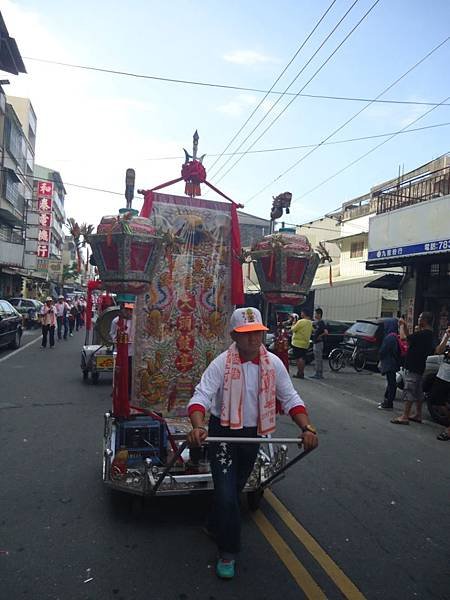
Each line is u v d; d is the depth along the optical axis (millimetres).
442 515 4363
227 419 3229
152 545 3564
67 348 16984
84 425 6887
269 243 4590
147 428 4234
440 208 12430
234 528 3143
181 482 3777
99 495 4434
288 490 4797
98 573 3188
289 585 3133
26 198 37406
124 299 4195
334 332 16938
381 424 7867
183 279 5008
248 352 3291
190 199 5039
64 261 69375
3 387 9578
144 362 4902
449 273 14094
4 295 34469
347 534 3891
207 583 3117
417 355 7863
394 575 3314
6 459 5371
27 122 41688
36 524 3844
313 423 7703
